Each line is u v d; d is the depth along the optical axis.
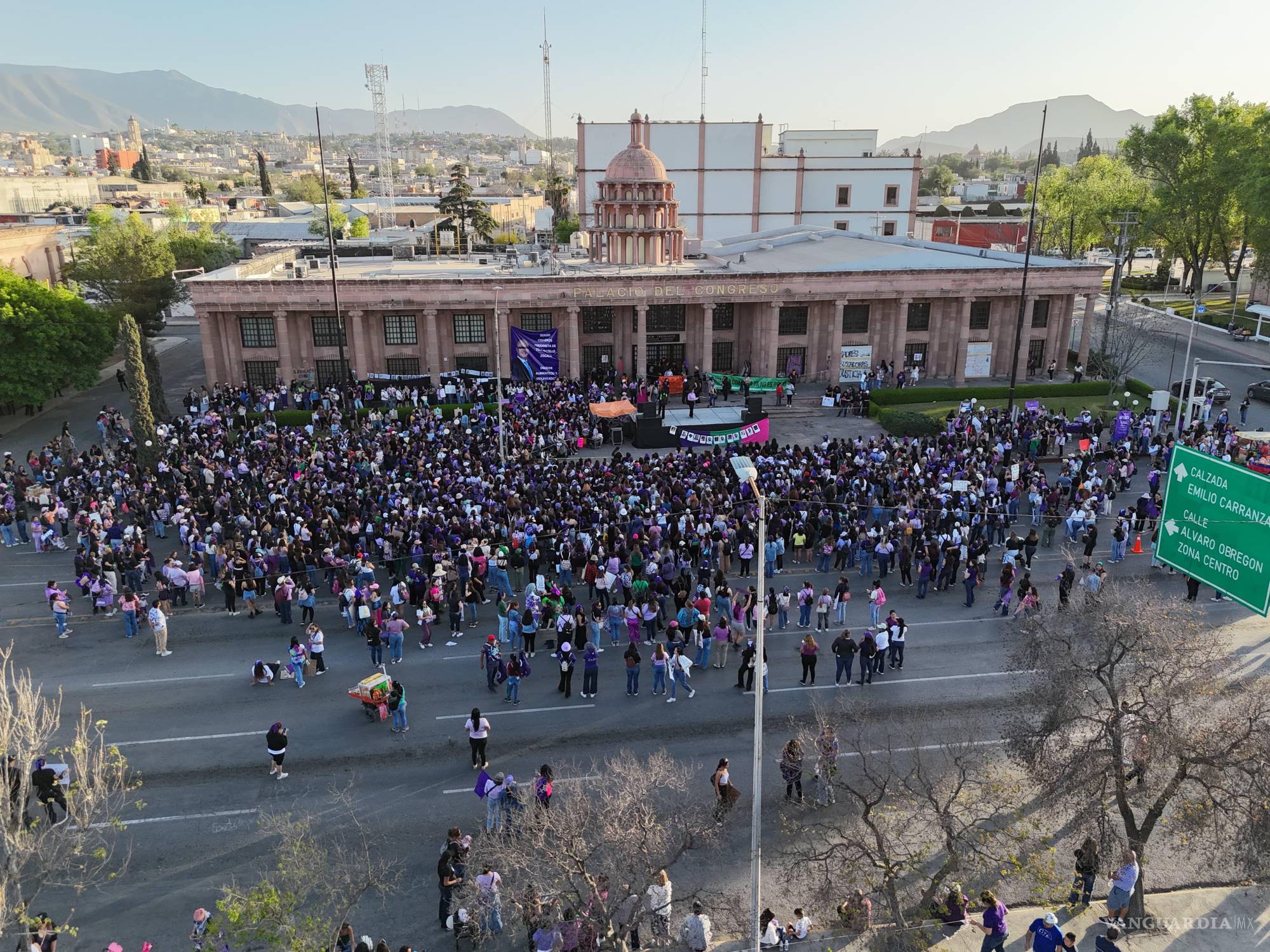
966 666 28.70
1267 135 80.50
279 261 72.94
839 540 35.25
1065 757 19.58
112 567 32.66
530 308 59.66
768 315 62.62
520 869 18.22
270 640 30.52
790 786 22.33
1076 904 19.23
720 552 34.47
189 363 76.31
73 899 19.16
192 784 22.89
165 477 40.94
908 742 23.66
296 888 16.36
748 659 27.12
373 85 131.88
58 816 21.62
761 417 52.91
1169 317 87.62
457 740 24.89
